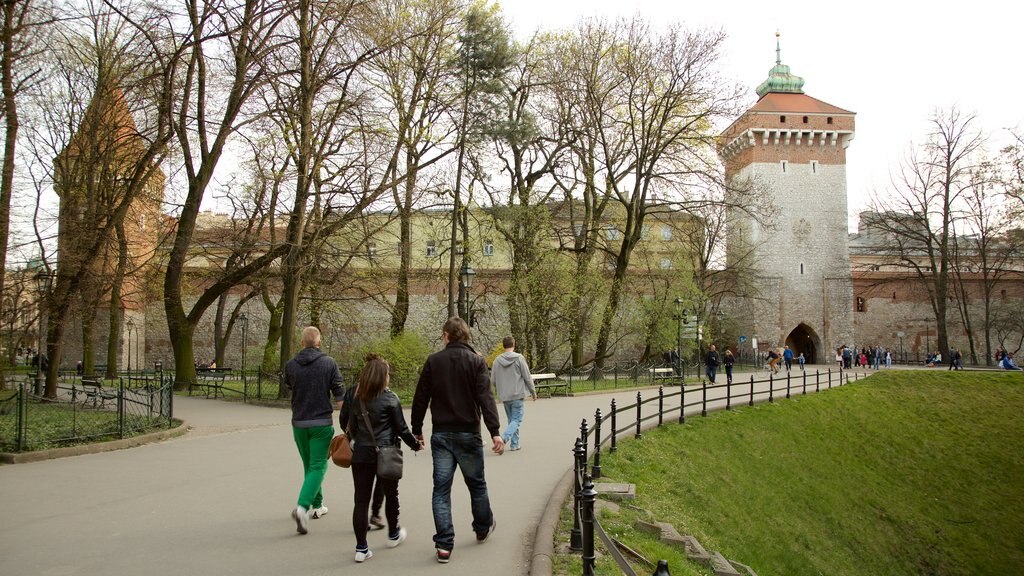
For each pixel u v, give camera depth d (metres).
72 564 6.25
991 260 63.12
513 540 7.23
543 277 33.06
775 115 63.28
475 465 6.86
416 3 28.47
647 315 43.41
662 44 36.28
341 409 7.19
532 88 36.69
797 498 18.64
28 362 41.66
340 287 29.66
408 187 28.19
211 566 6.25
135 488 9.59
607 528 8.62
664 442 16.84
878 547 18.75
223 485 9.81
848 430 27.61
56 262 21.81
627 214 37.56
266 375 25.05
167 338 50.94
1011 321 58.47
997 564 20.59
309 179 23.73
